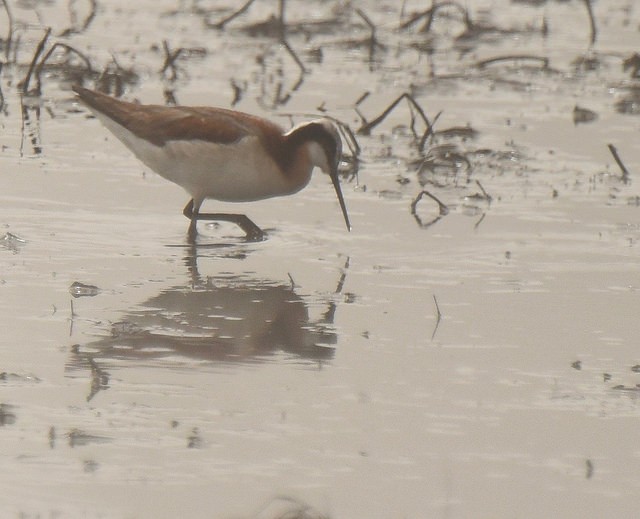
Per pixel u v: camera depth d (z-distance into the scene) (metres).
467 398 10.46
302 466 9.20
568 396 10.56
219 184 14.98
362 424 9.92
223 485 8.88
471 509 8.72
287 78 21.80
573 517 8.66
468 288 13.13
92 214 15.14
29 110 19.23
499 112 20.28
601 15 26.92
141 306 12.30
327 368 10.99
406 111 20.20
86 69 21.11
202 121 14.85
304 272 13.55
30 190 15.80
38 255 13.67
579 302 12.78
